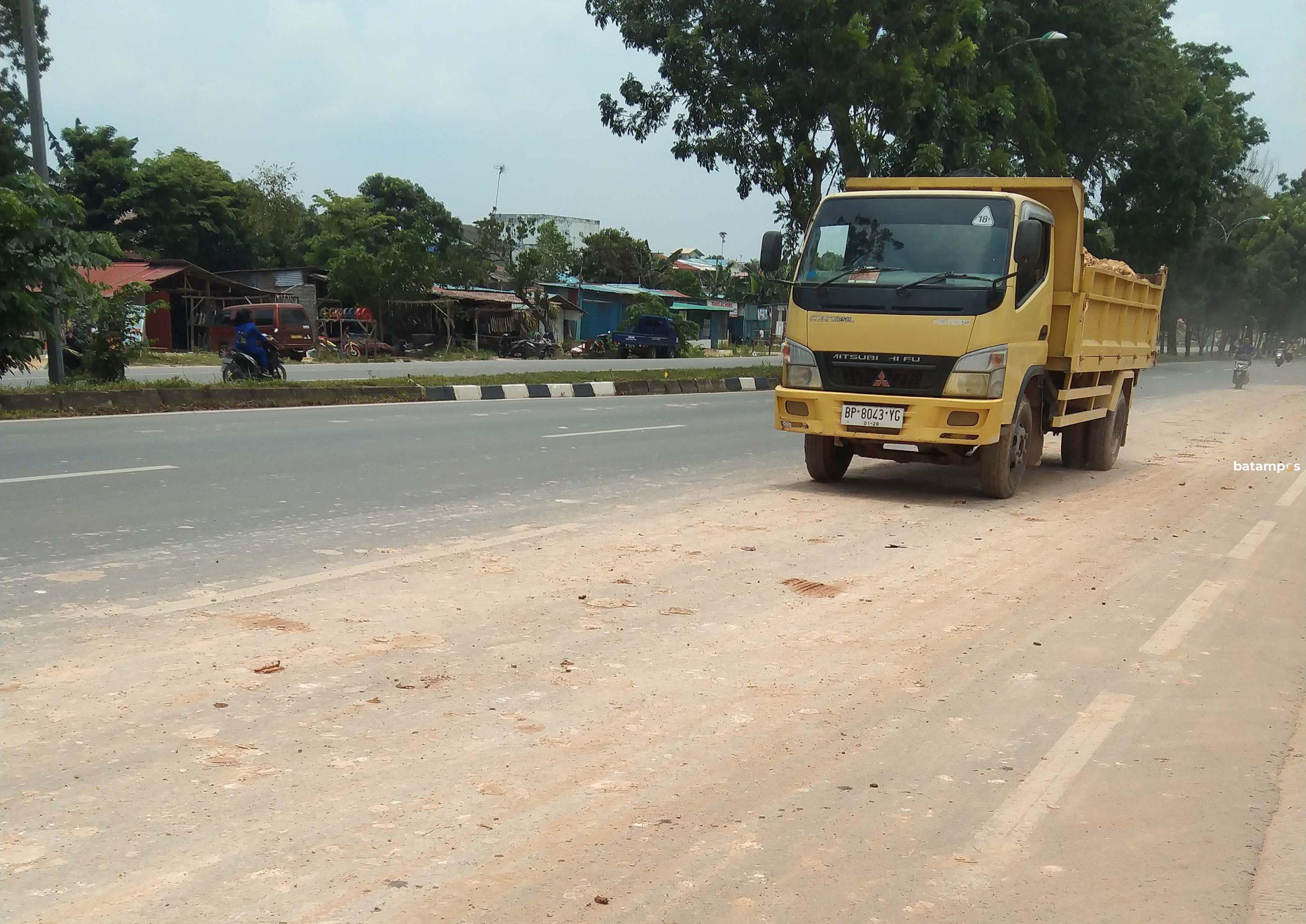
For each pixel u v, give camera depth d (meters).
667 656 5.03
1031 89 30.39
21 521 7.38
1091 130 36.59
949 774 3.84
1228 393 31.08
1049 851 3.30
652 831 3.32
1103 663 5.18
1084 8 32.72
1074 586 6.74
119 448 11.02
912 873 3.13
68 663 4.57
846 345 9.72
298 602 5.66
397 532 7.53
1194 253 62.25
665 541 7.60
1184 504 10.32
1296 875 3.20
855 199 10.15
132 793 3.42
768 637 5.40
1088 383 11.98
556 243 61.28
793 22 24.28
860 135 24.97
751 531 8.09
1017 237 9.45
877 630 5.61
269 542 7.07
